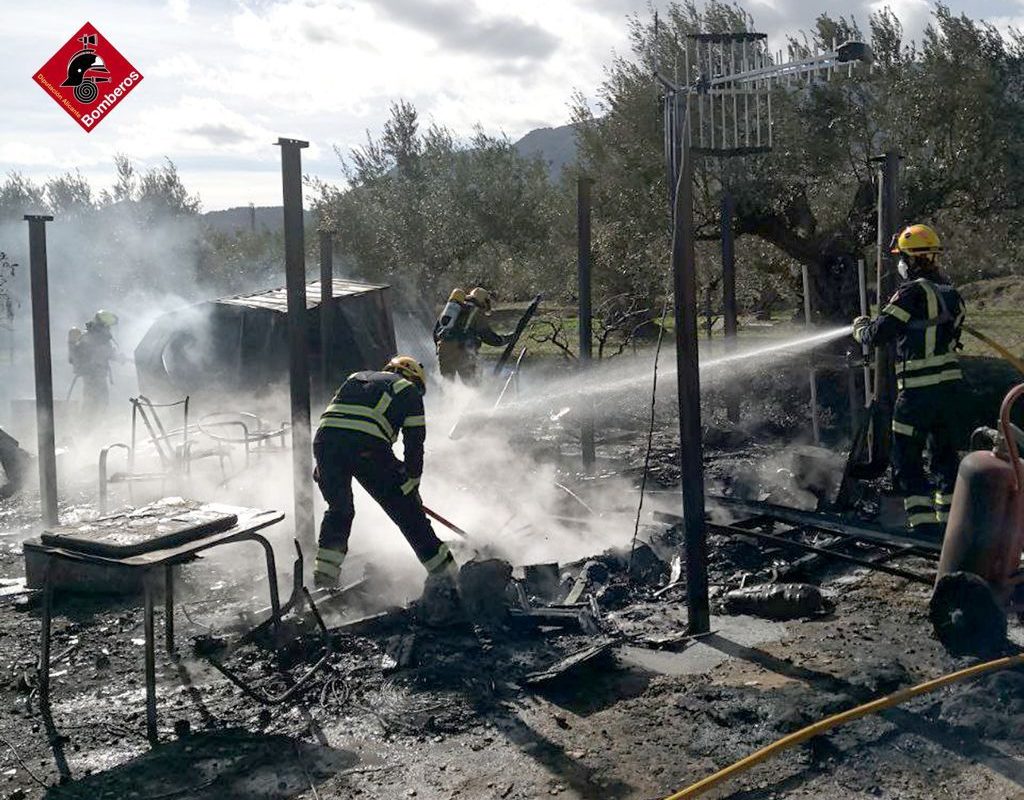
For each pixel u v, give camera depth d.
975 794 3.40
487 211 24.88
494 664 4.73
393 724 4.14
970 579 4.59
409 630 5.11
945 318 5.94
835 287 14.27
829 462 7.93
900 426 6.13
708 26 15.14
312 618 5.16
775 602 5.29
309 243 24.84
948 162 13.69
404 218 24.47
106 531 4.32
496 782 3.63
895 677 4.29
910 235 6.18
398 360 5.95
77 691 4.66
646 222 15.18
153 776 3.79
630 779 3.61
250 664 4.87
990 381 12.79
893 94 13.91
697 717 4.07
